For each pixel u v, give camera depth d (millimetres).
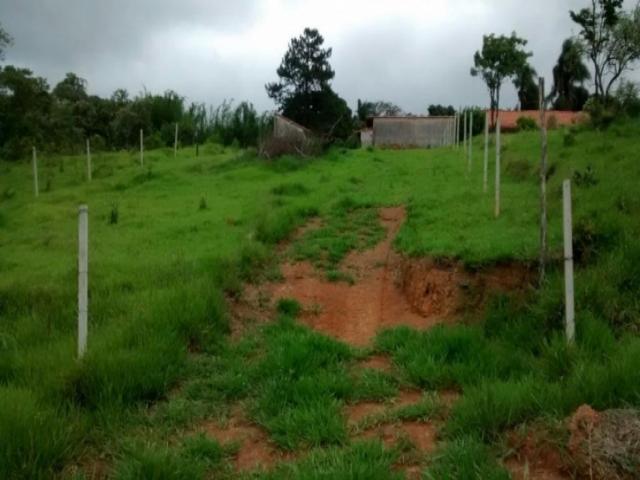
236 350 7531
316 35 41719
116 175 22750
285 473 4902
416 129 39438
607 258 7648
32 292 8867
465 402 5527
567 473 4520
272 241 11773
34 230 14203
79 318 6523
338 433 5414
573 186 10586
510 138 22609
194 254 10578
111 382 6094
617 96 18984
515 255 8211
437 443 5258
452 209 11875
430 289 8664
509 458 4828
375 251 11477
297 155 24281
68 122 34531
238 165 23406
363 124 48344
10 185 21469
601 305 6930
